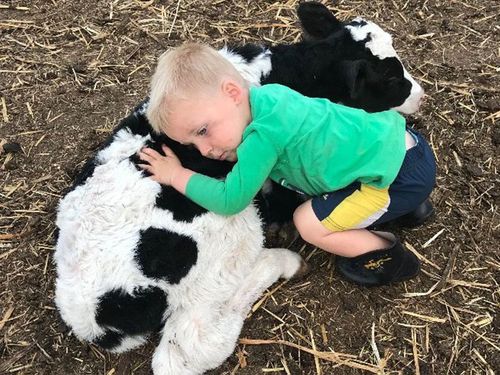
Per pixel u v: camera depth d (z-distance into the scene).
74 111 1.51
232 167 1.08
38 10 1.75
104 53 1.64
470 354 1.11
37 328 1.17
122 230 1.01
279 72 1.15
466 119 1.46
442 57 1.60
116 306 1.00
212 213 1.04
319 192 1.08
